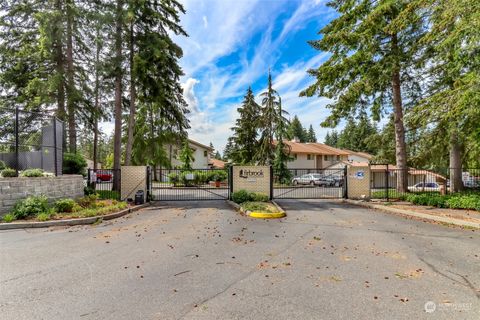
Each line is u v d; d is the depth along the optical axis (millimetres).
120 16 14492
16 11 15133
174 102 18266
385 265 4977
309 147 45188
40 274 4457
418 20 12086
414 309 3361
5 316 3172
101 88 19281
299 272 4609
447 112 10250
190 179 26844
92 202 11328
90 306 3408
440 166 20062
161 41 14984
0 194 8500
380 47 14141
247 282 4172
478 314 3252
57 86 14742
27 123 12734
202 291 3848
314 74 16000
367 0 14109
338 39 14125
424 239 6906
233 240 6703
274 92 25266
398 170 15062
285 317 3150
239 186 14953
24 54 15352
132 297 3658
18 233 7391
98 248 5961
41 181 9875
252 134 33156
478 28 8406
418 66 13219
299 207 12867
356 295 3742
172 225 8508
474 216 9523
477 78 9203
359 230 7930
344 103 14852
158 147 27641
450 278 4375
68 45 16109
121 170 14367
